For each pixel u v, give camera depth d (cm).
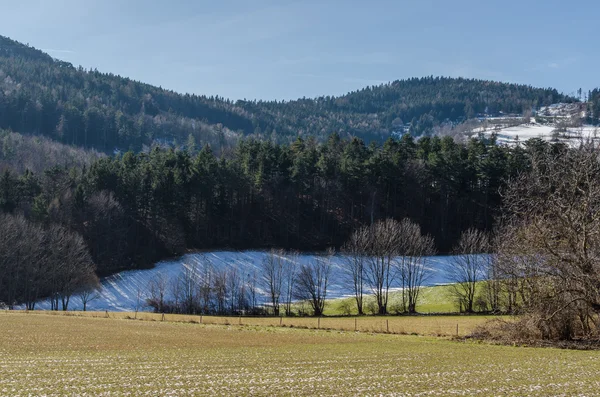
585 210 4003
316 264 9781
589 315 4172
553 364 3072
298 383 2427
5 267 8419
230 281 8881
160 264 9969
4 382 2367
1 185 10262
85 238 9825
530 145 9838
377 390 2281
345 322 6291
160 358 3216
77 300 8712
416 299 8131
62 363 2948
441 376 2644
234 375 2631
